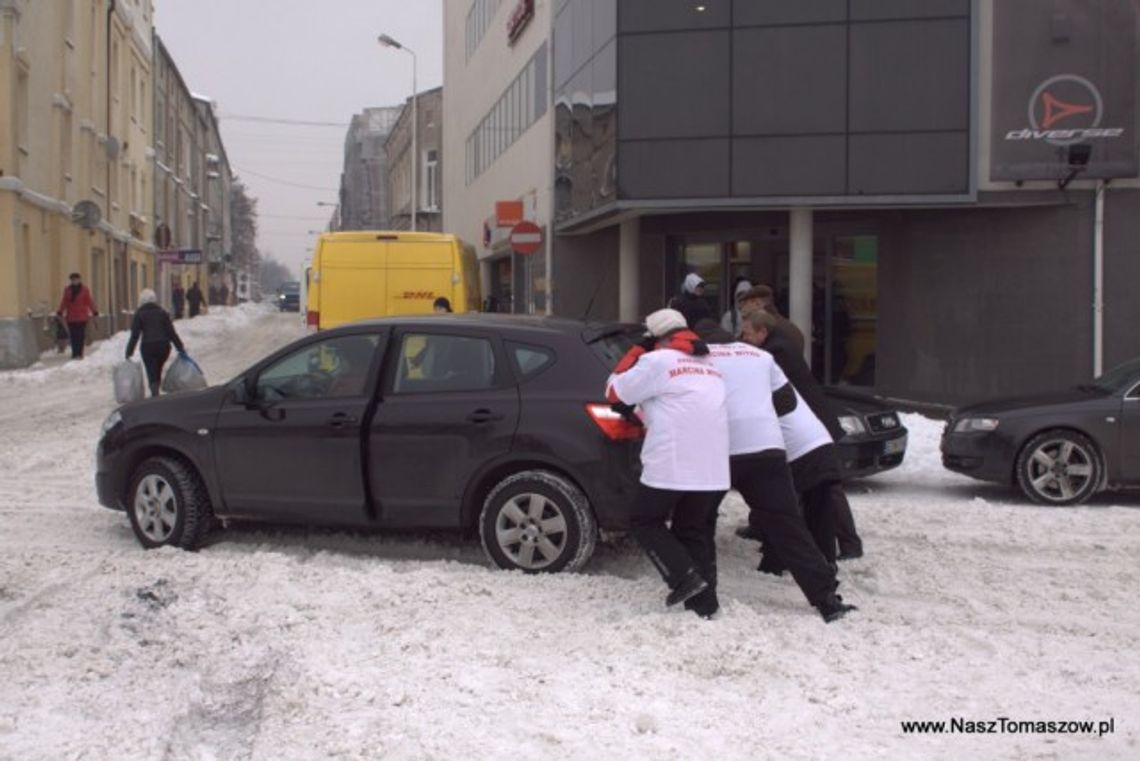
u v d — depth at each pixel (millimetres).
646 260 21109
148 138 45625
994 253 17141
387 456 7379
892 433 10211
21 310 25203
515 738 4551
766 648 5547
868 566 7465
